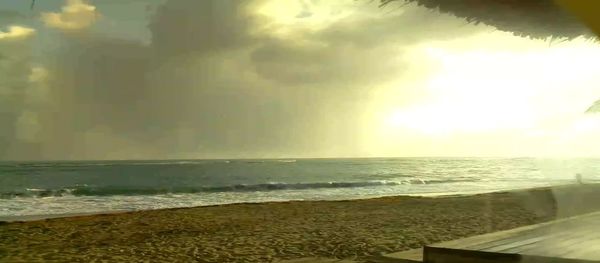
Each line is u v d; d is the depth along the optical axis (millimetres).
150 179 36188
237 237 10336
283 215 14727
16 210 17797
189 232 11234
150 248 9086
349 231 10891
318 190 28766
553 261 3525
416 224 11961
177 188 28625
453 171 50219
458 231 10438
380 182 34750
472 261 3963
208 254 8406
